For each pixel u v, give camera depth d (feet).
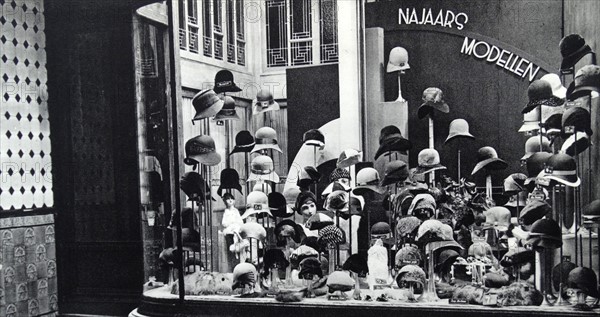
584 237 12.62
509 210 13.92
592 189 12.87
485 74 15.37
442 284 13.58
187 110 16.99
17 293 17.34
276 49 16.81
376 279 13.94
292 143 16.70
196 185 15.85
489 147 15.02
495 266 13.28
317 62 16.56
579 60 13.65
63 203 18.70
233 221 15.48
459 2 15.58
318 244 14.32
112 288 18.12
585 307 12.25
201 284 15.31
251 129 17.12
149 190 17.49
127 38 17.93
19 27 18.04
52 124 18.79
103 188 18.26
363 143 16.06
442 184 14.78
